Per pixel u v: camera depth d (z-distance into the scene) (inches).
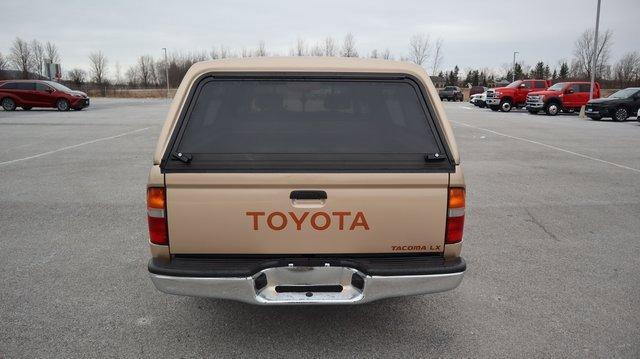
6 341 124.6
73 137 550.3
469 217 244.2
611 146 511.2
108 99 1907.0
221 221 106.3
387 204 107.0
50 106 1016.9
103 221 230.8
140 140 526.9
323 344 124.0
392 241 108.9
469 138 577.3
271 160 106.0
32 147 469.7
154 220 106.8
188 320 135.9
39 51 2632.9
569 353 120.8
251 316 138.2
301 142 109.0
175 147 107.3
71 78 2701.8
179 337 127.2
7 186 301.7
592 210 258.8
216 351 120.7
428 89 113.9
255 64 114.7
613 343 125.4
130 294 152.4
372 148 109.0
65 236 208.7
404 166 106.5
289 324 133.8
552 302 148.7
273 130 112.0
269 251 108.3
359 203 106.5
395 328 132.2
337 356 118.7
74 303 146.1
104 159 404.5
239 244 107.7
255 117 113.7
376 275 106.6
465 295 152.9
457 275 109.0
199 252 108.2
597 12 1044.5
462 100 1950.1
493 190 304.7
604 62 2204.7
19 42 2559.1
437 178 106.7
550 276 169.2
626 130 687.1
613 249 198.2
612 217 246.1
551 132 653.9
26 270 171.3
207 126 111.1
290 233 107.3
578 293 155.3
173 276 105.8
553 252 193.9
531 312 142.0
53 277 165.5
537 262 182.7
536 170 374.0
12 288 156.4
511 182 329.4
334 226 107.3
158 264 107.8
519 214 250.5
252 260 109.2
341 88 115.0
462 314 140.4
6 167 365.7
